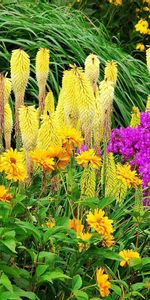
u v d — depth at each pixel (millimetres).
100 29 7621
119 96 6355
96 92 3896
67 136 3246
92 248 3012
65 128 3312
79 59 6391
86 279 3287
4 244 2746
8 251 2832
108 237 3086
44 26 6508
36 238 2990
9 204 2988
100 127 3764
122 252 3180
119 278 3273
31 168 3451
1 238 2764
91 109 3510
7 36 6387
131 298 3201
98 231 3020
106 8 8750
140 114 4293
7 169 3033
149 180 3918
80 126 3883
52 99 3938
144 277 3482
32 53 6258
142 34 8523
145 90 6785
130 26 8805
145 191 3924
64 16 7242
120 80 6461
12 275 2875
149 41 8609
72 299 3018
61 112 3801
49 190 3924
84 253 3023
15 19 6586
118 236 3539
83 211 3564
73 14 7582
